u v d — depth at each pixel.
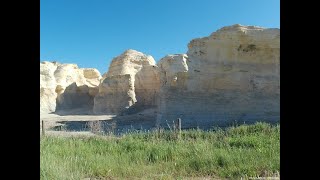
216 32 33.22
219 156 8.22
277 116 29.64
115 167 7.70
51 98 56.44
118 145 10.64
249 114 30.25
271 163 7.35
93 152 9.53
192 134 12.79
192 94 32.12
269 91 31.11
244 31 32.31
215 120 29.92
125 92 49.56
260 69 31.91
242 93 31.31
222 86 31.91
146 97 49.78
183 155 8.94
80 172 7.15
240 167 7.39
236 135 12.84
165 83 35.78
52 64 64.12
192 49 34.28
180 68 34.16
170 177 6.93
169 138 12.51
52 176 5.99
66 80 62.38
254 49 32.16
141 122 34.69
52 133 15.62
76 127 30.16
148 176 7.13
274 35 31.67
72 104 59.28
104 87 51.12
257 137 11.62
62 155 8.71
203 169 7.63
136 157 8.84
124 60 54.88
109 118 42.06
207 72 32.38
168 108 31.92
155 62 58.00
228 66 32.25
